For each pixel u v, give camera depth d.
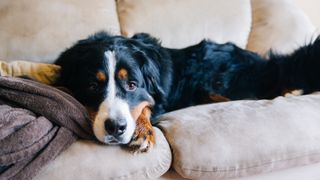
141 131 1.30
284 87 1.93
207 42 1.98
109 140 1.24
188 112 1.54
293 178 1.54
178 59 1.84
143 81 1.50
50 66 1.58
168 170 1.38
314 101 1.60
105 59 1.39
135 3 2.06
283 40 2.21
